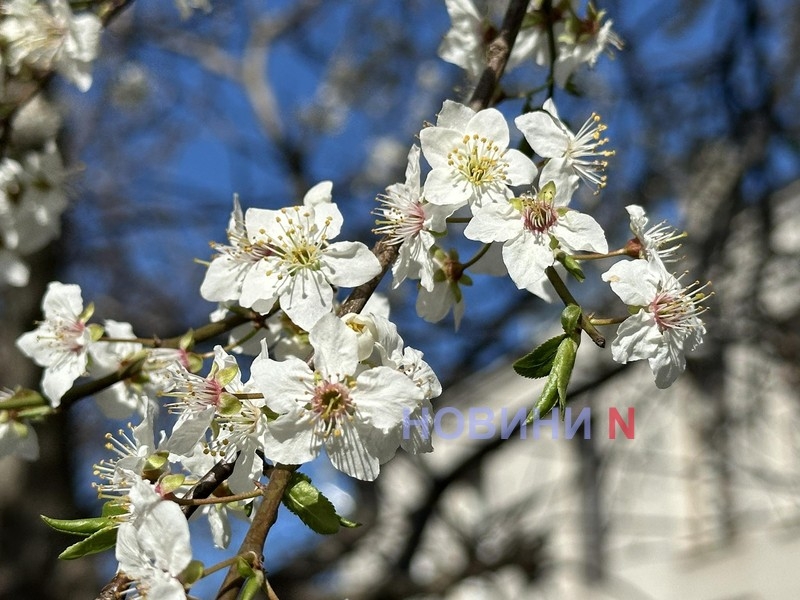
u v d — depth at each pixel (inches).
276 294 5.4
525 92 6.8
